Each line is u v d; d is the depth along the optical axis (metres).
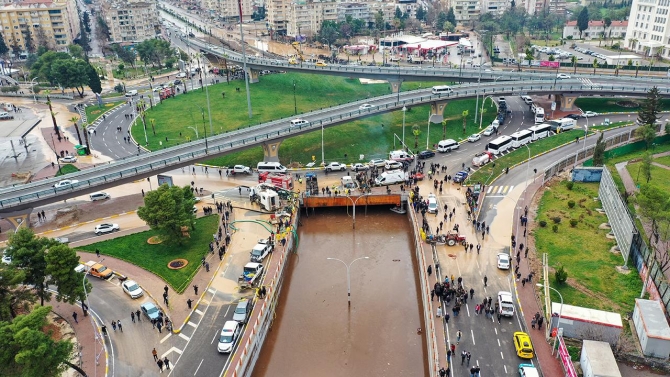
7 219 96.81
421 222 99.75
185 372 63.28
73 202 112.06
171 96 194.00
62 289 70.25
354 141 143.50
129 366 64.44
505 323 70.75
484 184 115.50
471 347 66.31
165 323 72.06
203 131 155.50
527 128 150.50
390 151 137.88
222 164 130.62
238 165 124.81
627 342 65.44
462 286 79.44
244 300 74.62
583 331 65.19
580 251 87.94
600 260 84.94
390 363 69.00
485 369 62.47
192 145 124.50
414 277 89.19
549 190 111.81
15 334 53.06
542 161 126.75
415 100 150.12
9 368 54.59
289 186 112.38
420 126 154.88
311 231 105.69
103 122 168.88
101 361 65.31
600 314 65.94
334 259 88.00
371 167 125.38
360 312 79.88
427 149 133.62
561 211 102.31
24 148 147.25
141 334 70.25
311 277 89.56
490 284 79.88
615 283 78.44
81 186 102.50
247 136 128.88
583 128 147.25
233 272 84.50
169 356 66.06
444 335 68.56
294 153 136.12
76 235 97.00
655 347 62.06
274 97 192.50
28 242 70.62
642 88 158.38
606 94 160.88
